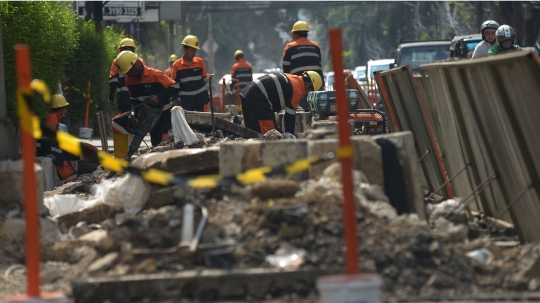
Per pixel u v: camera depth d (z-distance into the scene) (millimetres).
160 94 33500
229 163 17359
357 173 16938
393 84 24453
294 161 17266
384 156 17875
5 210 17828
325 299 11461
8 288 15062
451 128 20359
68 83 59312
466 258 14586
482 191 19453
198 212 15867
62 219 18953
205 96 44344
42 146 33938
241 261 14203
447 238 15289
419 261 14102
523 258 14953
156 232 15102
